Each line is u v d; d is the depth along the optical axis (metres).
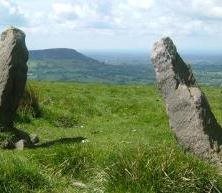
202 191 12.80
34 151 15.84
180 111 16.78
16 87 19.03
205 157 16.17
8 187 12.11
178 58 17.38
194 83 17.66
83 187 13.34
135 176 12.71
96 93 44.50
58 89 43.94
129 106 33.94
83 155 14.83
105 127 25.59
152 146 14.59
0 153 14.28
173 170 12.84
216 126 17.03
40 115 26.09
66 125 26.00
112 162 13.52
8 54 18.69
